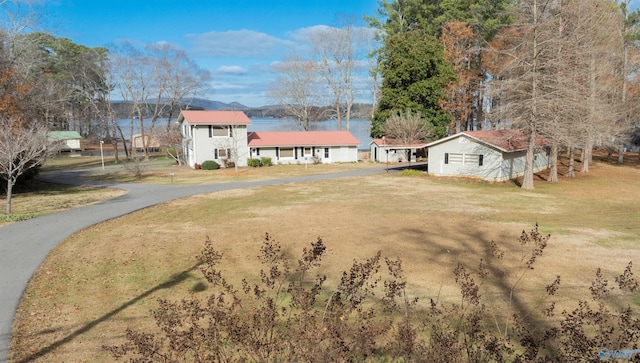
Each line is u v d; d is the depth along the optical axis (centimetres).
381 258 1149
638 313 758
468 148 3200
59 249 1230
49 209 1928
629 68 4091
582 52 2598
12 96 2662
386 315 739
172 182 3062
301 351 389
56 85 4800
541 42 2584
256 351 406
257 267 1085
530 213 1850
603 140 3597
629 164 4062
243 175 3553
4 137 1894
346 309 471
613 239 1346
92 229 1515
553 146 2969
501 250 1221
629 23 3988
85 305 827
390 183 2970
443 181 3077
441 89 4569
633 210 1939
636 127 4278
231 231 1499
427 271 1034
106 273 1030
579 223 1614
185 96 6306
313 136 4847
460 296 856
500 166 3017
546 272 1020
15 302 826
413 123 4350
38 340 674
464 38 4781
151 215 1814
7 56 2848
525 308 793
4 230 1469
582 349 413
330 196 2373
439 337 444
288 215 1802
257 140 4569
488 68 4547
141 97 5878
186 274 1030
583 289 900
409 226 1566
